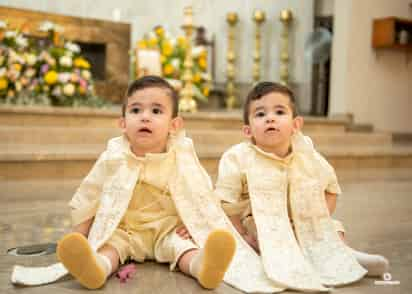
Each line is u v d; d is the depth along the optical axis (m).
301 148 2.02
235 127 6.58
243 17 10.03
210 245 1.56
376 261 1.82
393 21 7.66
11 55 5.84
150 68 7.04
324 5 9.23
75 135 5.24
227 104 9.73
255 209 1.93
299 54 9.52
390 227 2.81
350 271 1.77
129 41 8.63
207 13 10.25
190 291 1.63
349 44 7.72
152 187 1.97
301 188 1.99
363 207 3.46
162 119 1.91
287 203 2.04
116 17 8.80
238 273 1.75
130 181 1.90
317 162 2.01
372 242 2.45
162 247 1.93
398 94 8.49
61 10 9.52
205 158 4.88
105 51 8.45
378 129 8.23
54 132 5.15
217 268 1.59
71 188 3.76
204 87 7.74
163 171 1.96
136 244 1.93
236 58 10.14
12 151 4.16
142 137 1.89
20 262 1.96
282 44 9.67
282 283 1.65
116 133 5.45
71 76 6.22
